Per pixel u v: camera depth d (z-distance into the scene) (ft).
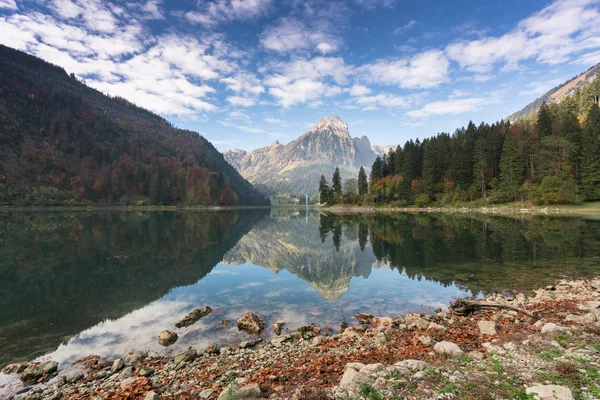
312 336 41.93
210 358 35.55
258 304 56.44
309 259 100.63
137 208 531.09
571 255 87.25
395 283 67.97
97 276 75.82
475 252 96.27
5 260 91.86
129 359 35.42
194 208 582.35
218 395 25.35
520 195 279.69
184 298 60.23
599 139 241.14
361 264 89.76
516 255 89.66
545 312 40.32
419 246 112.06
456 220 210.38
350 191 482.69
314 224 246.88
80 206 499.51
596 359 23.54
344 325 45.83
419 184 380.78
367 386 21.08
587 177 244.42
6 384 31.27
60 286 67.36
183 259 98.53
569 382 20.36
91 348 39.29
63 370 33.91
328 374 27.07
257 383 25.30
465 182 339.77
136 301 58.23
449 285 64.39
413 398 19.79
